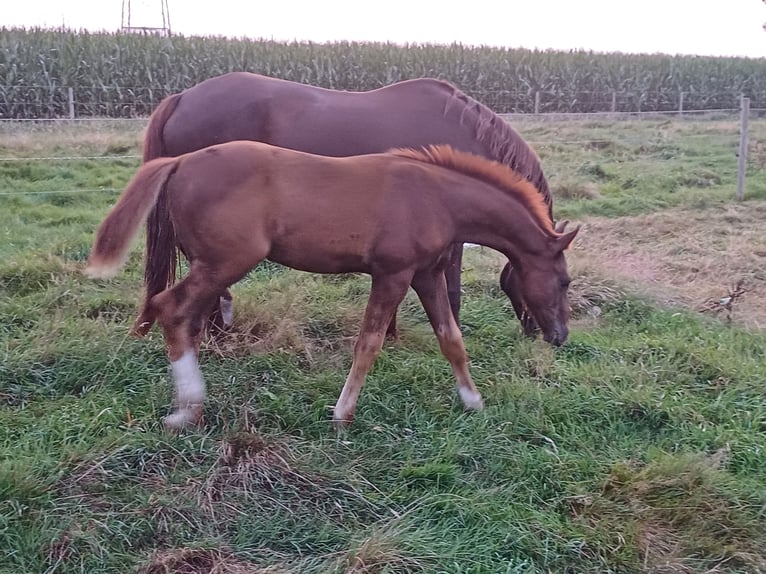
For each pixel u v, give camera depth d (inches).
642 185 351.9
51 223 257.4
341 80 700.7
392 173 129.6
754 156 428.5
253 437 120.3
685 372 162.6
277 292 190.9
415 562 97.4
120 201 124.4
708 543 105.9
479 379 155.3
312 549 101.7
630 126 559.2
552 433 133.9
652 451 128.5
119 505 106.4
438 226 132.0
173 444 120.3
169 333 127.3
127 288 194.1
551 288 140.8
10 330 164.9
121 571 95.3
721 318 198.8
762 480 122.0
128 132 422.0
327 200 125.6
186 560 97.2
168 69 617.3
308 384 146.1
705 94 832.3
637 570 101.5
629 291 209.5
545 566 101.1
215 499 109.3
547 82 768.3
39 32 573.3
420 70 725.3
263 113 171.6
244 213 122.6
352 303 191.5
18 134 392.2
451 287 165.9
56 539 97.9
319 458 121.0
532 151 172.7
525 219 137.0
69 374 144.9
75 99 576.1
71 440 122.6
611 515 110.3
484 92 745.0
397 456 124.7
